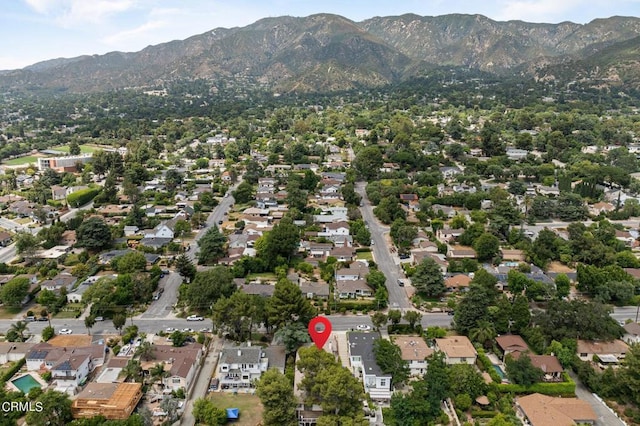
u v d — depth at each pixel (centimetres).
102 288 13762
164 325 13125
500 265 16338
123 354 11619
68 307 14175
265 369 10812
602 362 11288
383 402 10256
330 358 10100
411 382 10394
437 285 14438
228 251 17725
